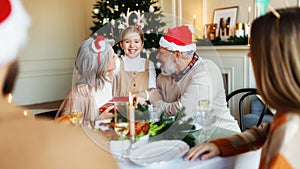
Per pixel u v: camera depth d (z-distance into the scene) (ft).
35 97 14.20
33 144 1.52
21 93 13.67
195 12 14.25
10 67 1.65
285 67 2.52
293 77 2.52
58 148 1.54
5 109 1.62
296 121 2.50
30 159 1.47
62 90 15.01
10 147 1.49
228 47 12.03
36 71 14.15
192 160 3.52
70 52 15.17
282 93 2.56
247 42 11.55
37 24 14.07
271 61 2.58
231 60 12.15
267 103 2.74
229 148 3.62
